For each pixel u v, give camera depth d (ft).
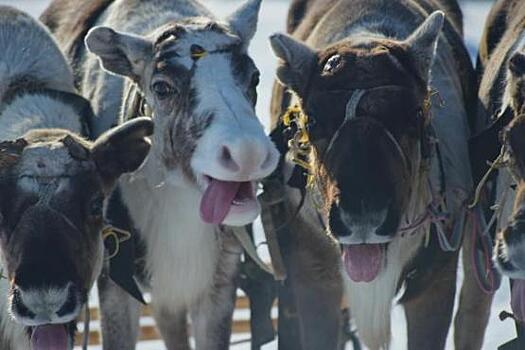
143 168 40.47
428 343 42.45
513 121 38.24
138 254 41.65
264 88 81.41
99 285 41.42
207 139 37.58
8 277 36.11
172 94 38.75
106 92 42.39
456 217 42.11
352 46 40.34
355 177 37.83
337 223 37.81
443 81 43.34
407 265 41.63
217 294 42.19
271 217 42.60
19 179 36.19
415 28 44.06
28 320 34.96
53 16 47.47
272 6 118.11
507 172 40.42
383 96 38.99
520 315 38.40
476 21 103.60
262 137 37.24
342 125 38.83
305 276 42.68
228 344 42.55
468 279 45.21
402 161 38.58
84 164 36.83
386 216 37.68
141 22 43.29
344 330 46.57
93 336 50.70
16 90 41.65
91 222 36.58
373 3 44.57
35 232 35.55
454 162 42.39
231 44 39.09
